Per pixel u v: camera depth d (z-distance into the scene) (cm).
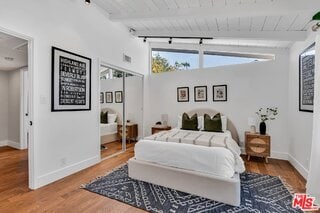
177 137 311
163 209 213
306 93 301
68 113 311
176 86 524
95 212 207
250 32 358
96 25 369
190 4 301
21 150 462
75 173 318
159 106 552
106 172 323
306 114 302
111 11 382
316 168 227
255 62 427
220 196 226
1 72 503
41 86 268
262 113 422
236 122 448
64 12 303
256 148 385
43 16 271
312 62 281
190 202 226
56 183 278
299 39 318
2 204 221
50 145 281
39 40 265
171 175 258
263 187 268
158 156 273
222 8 287
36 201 228
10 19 231
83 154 341
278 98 407
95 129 369
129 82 492
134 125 512
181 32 427
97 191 253
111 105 433
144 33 472
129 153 452
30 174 260
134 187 265
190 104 505
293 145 364
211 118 434
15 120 492
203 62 512
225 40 440
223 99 461
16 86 490
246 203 225
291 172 327
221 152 238
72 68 315
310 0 237
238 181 219
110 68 419
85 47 343
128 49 471
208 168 238
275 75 409
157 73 552
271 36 341
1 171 322
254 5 268
